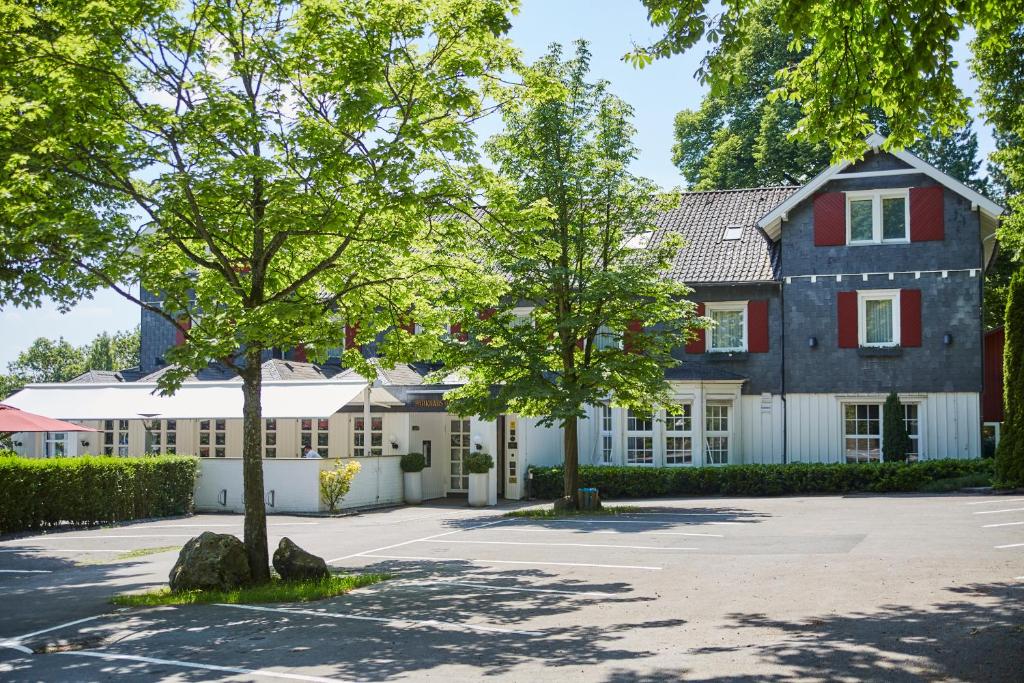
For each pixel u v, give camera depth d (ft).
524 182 78.38
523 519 75.92
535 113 77.87
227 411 96.89
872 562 45.96
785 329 103.45
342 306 51.37
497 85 47.91
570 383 77.82
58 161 42.75
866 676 26.09
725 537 57.98
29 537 73.67
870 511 69.67
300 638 34.55
